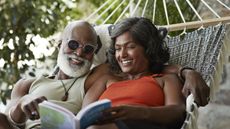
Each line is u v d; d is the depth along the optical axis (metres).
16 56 4.18
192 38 2.59
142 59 2.31
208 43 2.52
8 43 4.15
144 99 2.15
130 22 2.31
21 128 2.22
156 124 2.00
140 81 2.24
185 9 3.60
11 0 4.12
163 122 1.99
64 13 4.67
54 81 2.44
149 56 2.32
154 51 2.32
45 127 1.96
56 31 4.49
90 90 2.36
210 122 3.81
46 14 4.30
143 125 1.97
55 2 4.49
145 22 2.33
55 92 2.39
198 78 2.10
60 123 1.88
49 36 4.27
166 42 2.66
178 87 2.17
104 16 5.07
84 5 5.41
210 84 2.35
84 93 2.40
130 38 2.29
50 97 2.37
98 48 2.60
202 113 3.89
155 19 3.60
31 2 4.15
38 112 2.00
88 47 2.37
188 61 2.54
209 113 3.85
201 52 2.52
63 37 2.42
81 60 2.38
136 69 2.31
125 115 1.92
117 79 2.36
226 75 3.78
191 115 1.96
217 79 2.42
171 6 3.57
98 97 2.32
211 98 2.38
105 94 2.26
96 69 2.46
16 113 2.11
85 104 2.32
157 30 2.38
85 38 2.37
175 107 2.03
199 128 3.85
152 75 2.27
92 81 2.42
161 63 2.35
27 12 4.16
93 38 2.39
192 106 2.00
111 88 2.27
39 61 4.26
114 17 4.93
